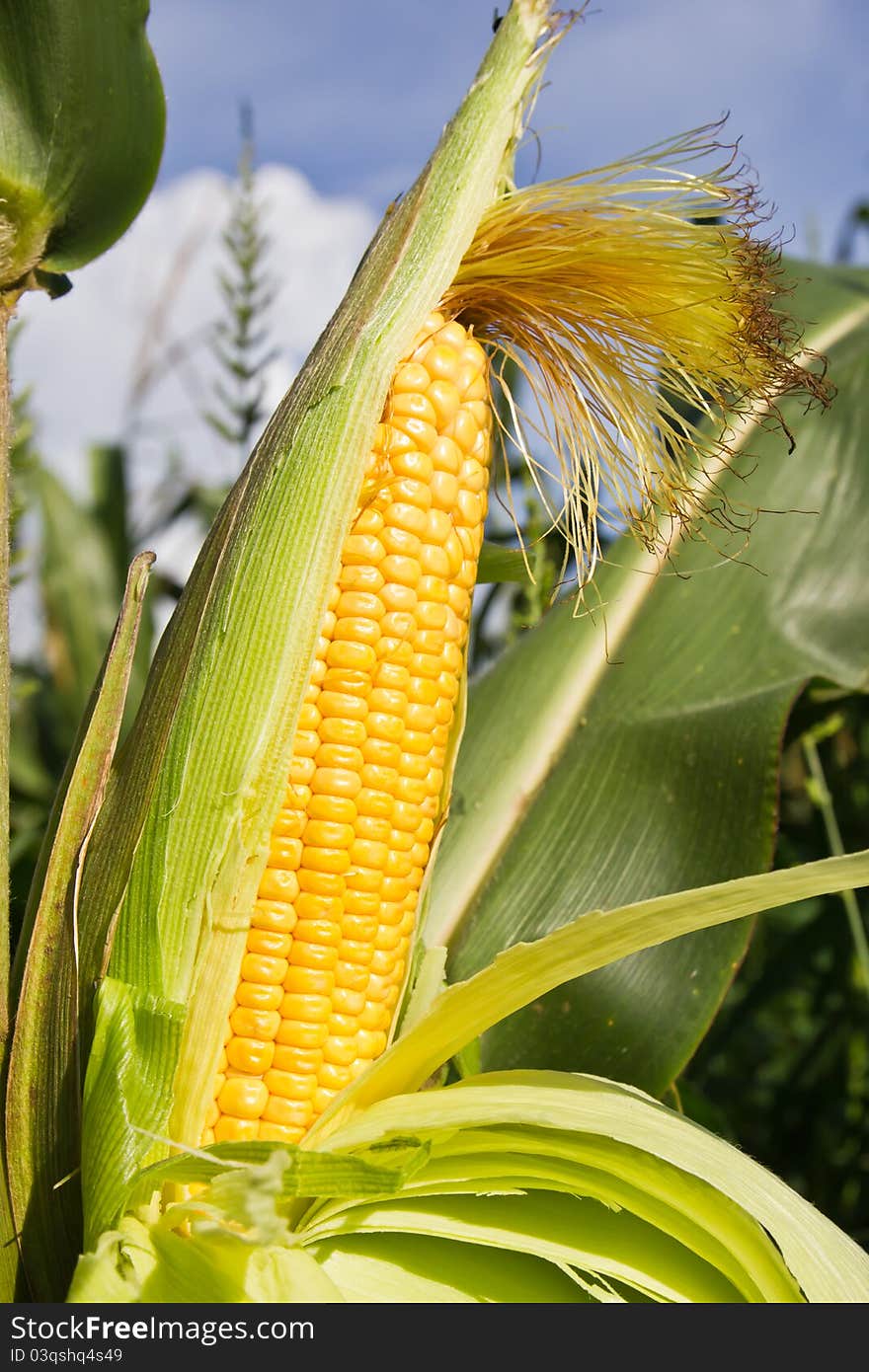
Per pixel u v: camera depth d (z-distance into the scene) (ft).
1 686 1.60
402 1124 1.55
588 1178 1.57
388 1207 1.57
